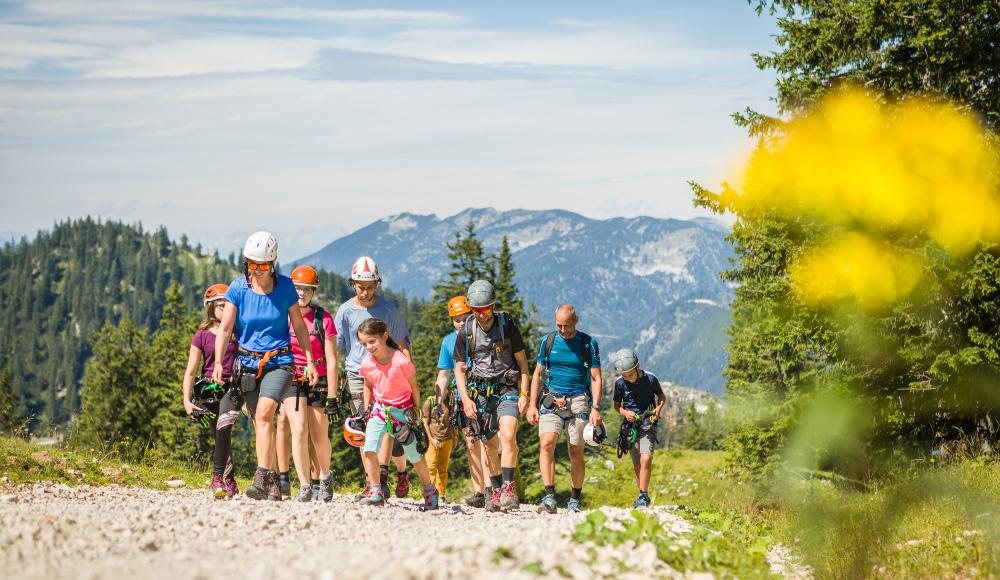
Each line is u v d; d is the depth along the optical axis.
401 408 8.75
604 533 6.14
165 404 60.72
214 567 4.83
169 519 6.57
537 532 6.21
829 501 11.54
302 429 8.40
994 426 18.20
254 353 8.29
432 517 8.34
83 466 11.09
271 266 8.23
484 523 8.05
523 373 9.41
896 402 19.36
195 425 54.34
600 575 5.31
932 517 9.34
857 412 19.94
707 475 28.67
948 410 19.17
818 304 19.45
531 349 47.16
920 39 17.97
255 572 4.54
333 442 45.94
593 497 30.38
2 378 64.38
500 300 49.94
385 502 8.98
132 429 60.88
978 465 12.42
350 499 9.69
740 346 28.05
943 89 18.70
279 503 7.97
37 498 8.23
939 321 18.88
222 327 8.20
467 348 9.36
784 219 20.06
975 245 17.53
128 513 6.71
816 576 7.62
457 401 9.80
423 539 6.41
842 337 19.53
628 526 6.57
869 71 19.97
